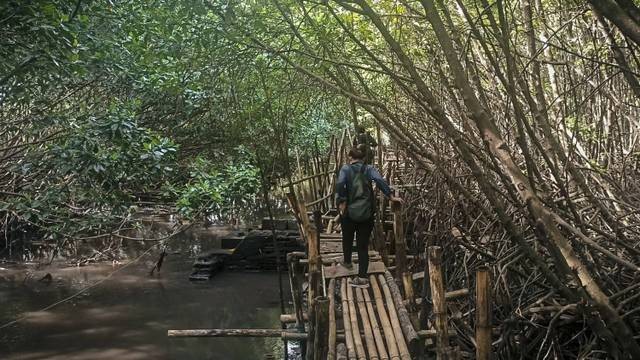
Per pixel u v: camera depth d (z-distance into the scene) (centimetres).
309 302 613
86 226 973
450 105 689
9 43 599
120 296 1127
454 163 743
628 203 545
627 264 365
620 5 269
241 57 560
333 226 976
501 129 614
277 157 1193
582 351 566
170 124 1252
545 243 359
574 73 600
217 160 1286
